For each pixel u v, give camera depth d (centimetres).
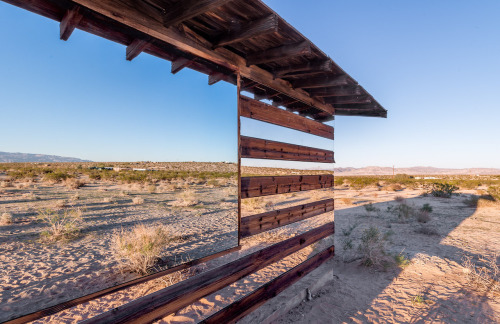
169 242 550
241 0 189
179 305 205
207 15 212
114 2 175
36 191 1272
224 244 555
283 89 359
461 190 2261
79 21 174
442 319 321
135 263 403
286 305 341
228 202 1180
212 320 229
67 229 611
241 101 281
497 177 5353
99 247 523
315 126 427
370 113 511
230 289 382
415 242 671
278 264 482
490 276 449
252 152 293
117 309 171
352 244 647
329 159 468
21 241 544
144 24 193
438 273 465
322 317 327
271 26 207
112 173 2153
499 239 700
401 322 316
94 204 1011
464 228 830
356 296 385
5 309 289
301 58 295
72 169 2320
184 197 1217
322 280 421
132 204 1068
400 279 444
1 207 852
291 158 361
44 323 272
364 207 1323
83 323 154
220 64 262
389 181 3756
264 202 1017
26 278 377
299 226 713
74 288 347
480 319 320
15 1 154
